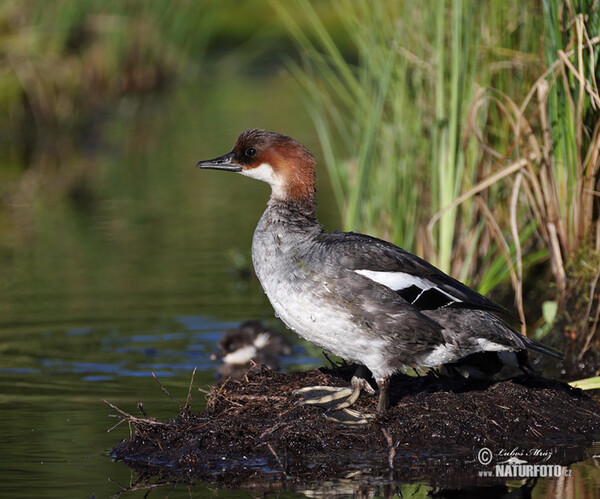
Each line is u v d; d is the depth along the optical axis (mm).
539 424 9219
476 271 13492
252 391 9867
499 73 13094
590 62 11219
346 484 8047
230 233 18047
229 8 40219
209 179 23141
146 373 11164
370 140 12742
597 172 11844
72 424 9445
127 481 8094
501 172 11852
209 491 7918
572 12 11125
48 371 11156
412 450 8789
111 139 26828
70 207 20281
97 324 12961
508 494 7727
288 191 9641
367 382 9773
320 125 15031
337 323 8914
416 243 13758
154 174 23266
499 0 12750
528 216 13414
